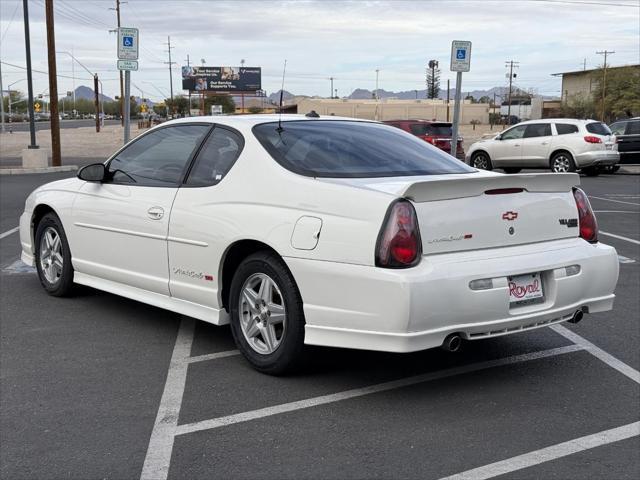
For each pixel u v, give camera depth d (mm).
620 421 3955
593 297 4621
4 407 4102
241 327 4680
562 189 4621
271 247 4355
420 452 3561
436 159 5074
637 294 6832
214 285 4797
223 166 4859
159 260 5184
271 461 3461
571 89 104125
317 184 4254
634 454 3555
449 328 3963
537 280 4336
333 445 3635
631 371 4758
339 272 4008
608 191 16922
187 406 4125
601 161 19922
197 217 4832
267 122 4977
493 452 3566
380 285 3861
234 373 4664
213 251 4715
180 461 3461
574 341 5406
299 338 4316
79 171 5684
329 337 4117
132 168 5637
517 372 4730
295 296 4293
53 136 23188
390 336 3875
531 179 4348
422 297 3826
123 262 5535
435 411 4070
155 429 3816
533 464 3441
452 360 4961
